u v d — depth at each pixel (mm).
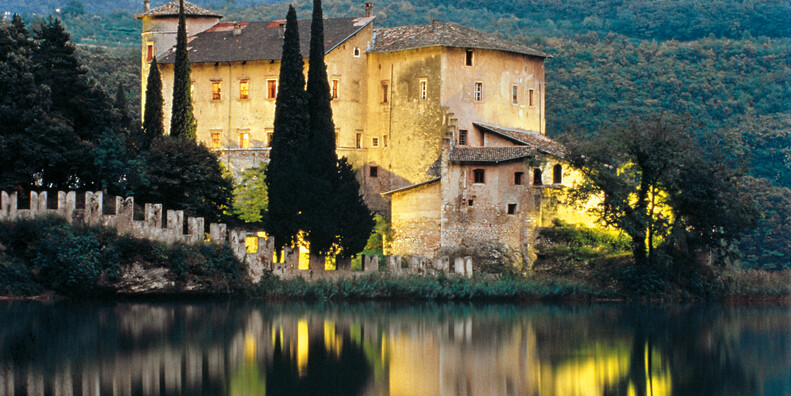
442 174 121875
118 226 101312
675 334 101562
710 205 118062
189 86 124688
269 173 114062
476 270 118312
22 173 104188
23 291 95938
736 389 83188
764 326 106812
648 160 117812
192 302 102125
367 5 142125
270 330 94312
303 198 109500
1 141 102688
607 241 123062
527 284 115438
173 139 117875
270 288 106562
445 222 121750
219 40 141750
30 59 107375
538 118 143875
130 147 115875
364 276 111062
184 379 77875
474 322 102812
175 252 102062
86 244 98188
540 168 123938
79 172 107188
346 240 110625
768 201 162125
